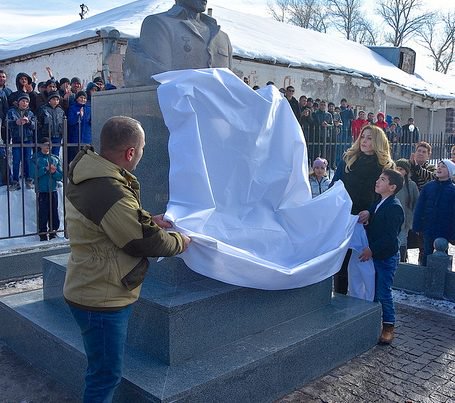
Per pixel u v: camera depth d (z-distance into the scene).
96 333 2.51
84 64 11.17
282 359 3.34
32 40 14.91
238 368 3.06
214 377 2.94
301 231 4.05
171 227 3.21
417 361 3.97
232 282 3.38
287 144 4.06
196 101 3.57
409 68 23.44
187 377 2.93
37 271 5.93
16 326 3.98
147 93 3.79
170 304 3.11
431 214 5.95
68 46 11.45
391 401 3.37
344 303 4.27
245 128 3.76
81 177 2.43
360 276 4.48
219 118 3.65
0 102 7.29
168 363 3.09
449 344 4.33
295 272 3.61
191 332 3.18
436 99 20.78
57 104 7.37
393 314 4.36
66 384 3.46
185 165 3.39
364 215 4.40
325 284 4.17
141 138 2.56
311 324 3.78
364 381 3.63
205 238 3.19
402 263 5.81
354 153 4.73
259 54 13.12
